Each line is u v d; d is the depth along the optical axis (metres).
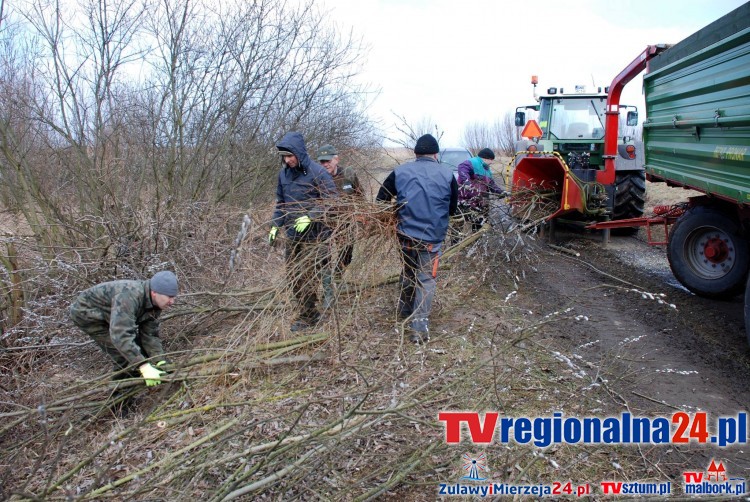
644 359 4.43
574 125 9.70
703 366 4.29
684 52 5.33
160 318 4.70
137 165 7.20
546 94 9.78
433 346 4.64
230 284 5.32
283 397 3.66
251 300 5.23
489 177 7.34
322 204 4.82
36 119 6.32
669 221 6.76
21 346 4.58
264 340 4.48
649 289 6.25
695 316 5.36
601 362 4.19
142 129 7.19
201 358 4.13
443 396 3.82
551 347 4.66
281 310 4.49
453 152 12.62
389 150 9.88
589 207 8.34
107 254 5.32
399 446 3.32
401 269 5.00
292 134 4.95
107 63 6.60
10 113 6.11
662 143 6.06
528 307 5.78
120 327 3.74
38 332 4.60
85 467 3.37
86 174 6.31
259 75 7.93
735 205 5.29
